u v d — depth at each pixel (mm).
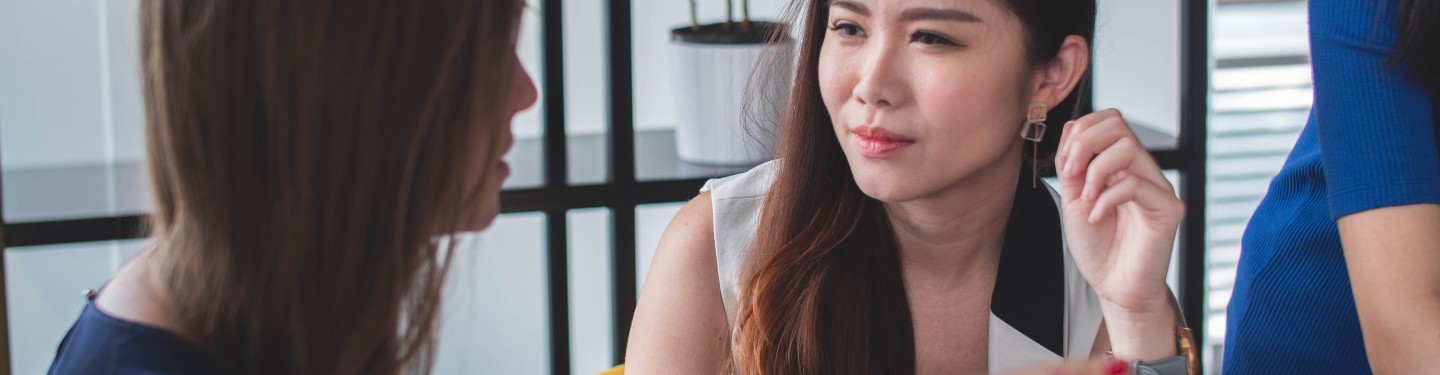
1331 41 1149
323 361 734
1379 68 1121
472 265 838
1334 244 1299
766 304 1187
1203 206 2107
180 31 700
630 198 1958
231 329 736
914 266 1221
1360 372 1326
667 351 1243
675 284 1249
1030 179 1215
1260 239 1375
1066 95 1110
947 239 1196
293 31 690
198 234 716
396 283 732
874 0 1038
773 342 1188
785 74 1284
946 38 1031
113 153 2109
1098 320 1244
